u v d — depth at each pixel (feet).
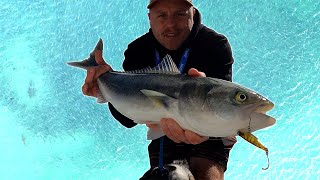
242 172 7.02
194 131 3.46
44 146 8.05
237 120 3.20
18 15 10.73
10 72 9.53
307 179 6.81
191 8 4.36
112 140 8.15
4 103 8.96
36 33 10.38
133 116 3.91
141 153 7.85
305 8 10.34
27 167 7.58
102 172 7.43
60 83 9.37
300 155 7.27
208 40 4.53
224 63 4.50
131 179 7.23
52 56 9.88
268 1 10.44
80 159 7.75
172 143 4.79
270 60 9.41
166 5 4.26
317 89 8.69
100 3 10.79
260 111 3.19
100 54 4.24
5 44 10.09
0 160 7.69
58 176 7.38
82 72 9.57
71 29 10.46
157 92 3.49
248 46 9.73
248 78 9.07
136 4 10.74
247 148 7.48
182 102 3.41
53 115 8.70
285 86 8.82
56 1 10.89
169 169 4.27
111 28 10.48
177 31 4.33
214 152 4.65
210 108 3.27
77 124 8.55
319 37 9.84
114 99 4.04
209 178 4.53
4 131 8.36
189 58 4.53
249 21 10.23
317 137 7.61
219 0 10.47
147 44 4.70
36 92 9.14
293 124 7.92
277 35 9.93
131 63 4.79
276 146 7.48
